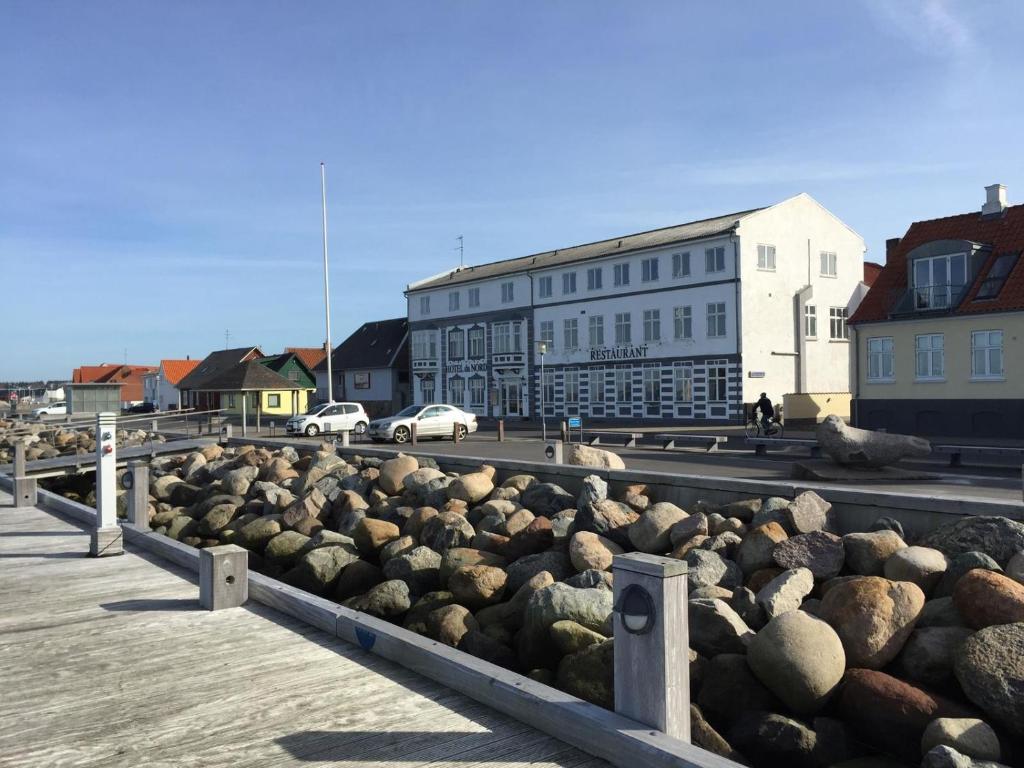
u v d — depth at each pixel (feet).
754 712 19.74
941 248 106.42
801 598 24.85
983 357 101.14
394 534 39.45
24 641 22.67
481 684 17.60
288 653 21.34
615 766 14.30
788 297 145.69
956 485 50.01
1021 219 106.52
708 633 22.62
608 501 36.29
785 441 77.51
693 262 145.79
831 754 18.67
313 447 75.97
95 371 387.55
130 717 17.10
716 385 142.20
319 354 282.36
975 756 16.72
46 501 52.29
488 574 30.91
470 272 204.54
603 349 161.89
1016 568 23.06
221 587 26.09
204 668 20.17
